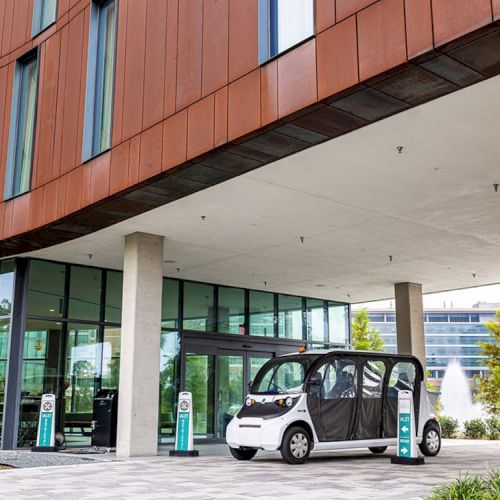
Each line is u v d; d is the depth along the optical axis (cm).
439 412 2306
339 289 2061
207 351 1870
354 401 1191
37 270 1567
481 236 1429
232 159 962
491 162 989
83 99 1254
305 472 1005
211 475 976
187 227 1339
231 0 945
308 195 1138
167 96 1040
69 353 1577
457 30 652
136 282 1345
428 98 771
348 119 826
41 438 1397
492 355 2506
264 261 1659
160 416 1716
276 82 847
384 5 727
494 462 1159
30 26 1472
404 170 1021
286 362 1225
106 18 1285
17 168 1453
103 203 1168
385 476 951
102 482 902
